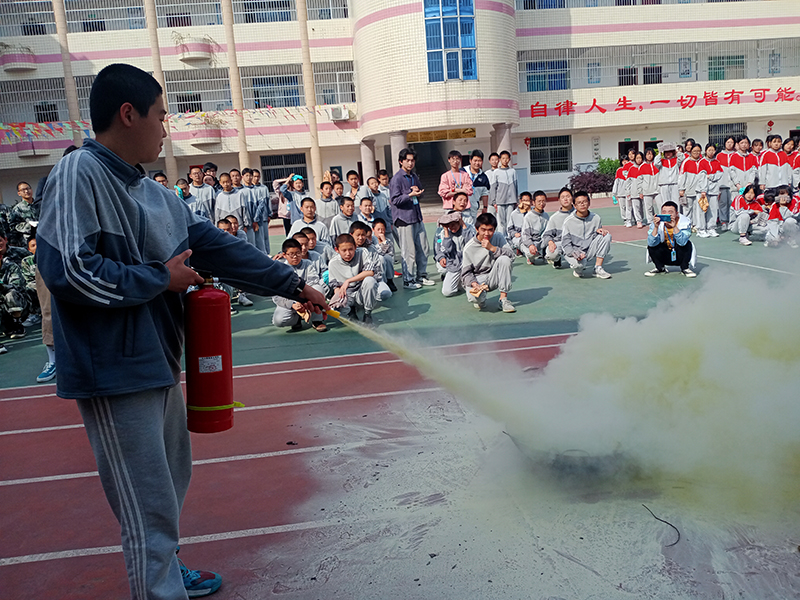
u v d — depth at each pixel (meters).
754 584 2.24
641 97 23.84
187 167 23.94
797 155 11.75
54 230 1.73
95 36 22.36
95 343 1.83
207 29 22.86
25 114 22.61
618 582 2.29
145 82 1.95
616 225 14.03
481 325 6.52
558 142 25.05
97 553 2.77
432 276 9.46
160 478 1.95
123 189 1.91
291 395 4.71
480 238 6.99
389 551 2.58
